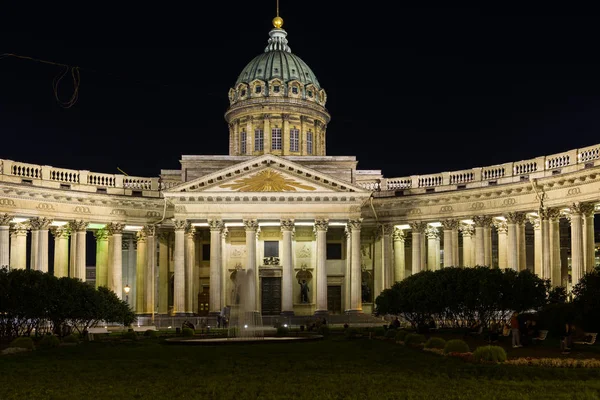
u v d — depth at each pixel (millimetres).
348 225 68688
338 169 76188
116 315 46375
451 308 43906
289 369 26406
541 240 58281
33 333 49688
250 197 67500
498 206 62219
